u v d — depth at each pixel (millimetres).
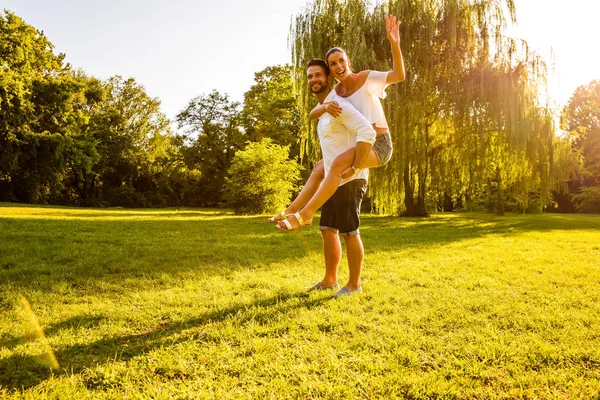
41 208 22844
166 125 44906
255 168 19609
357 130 3219
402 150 15625
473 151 17047
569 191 34688
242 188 19469
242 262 5344
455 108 16359
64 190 39438
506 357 2119
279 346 2264
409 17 15727
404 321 2732
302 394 1748
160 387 1799
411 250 6617
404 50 15648
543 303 3209
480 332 2504
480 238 8844
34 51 29031
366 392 1756
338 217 3584
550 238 9000
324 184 3184
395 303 3184
